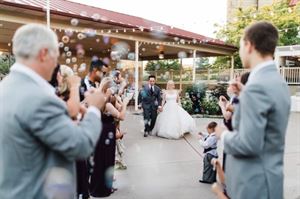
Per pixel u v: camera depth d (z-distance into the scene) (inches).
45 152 51.7
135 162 203.6
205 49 645.9
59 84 85.0
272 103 55.1
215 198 142.9
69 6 504.1
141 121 392.2
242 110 56.1
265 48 59.2
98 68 124.2
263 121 54.6
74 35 474.6
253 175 58.7
